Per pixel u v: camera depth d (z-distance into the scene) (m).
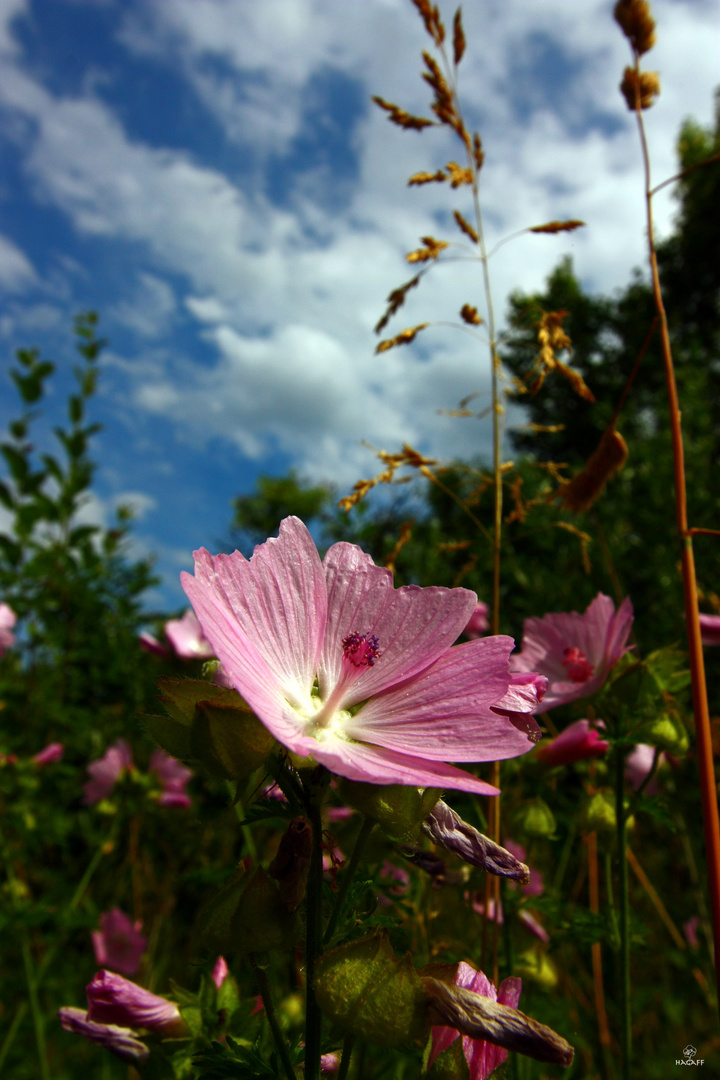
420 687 0.11
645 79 0.18
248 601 0.11
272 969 0.14
